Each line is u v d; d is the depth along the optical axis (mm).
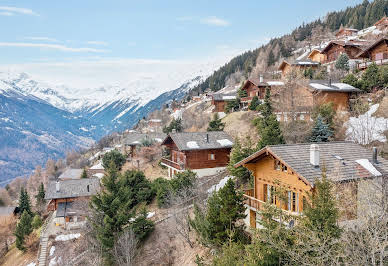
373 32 83188
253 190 25328
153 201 36844
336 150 22406
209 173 40219
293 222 16844
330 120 35125
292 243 14367
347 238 12477
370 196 14492
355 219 15508
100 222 27562
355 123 35062
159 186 35969
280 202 20219
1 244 43500
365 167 20047
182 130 65688
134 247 26062
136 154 59938
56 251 32219
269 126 31297
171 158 45906
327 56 65812
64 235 35219
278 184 19156
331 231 13133
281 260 13922
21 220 37750
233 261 15539
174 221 29016
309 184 17672
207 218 21266
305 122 35938
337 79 49750
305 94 39969
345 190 15914
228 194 20500
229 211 20328
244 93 65312
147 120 132125
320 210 13727
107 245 25672
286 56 112312
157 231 29562
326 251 12438
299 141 33250
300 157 20641
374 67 41656
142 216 28781
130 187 37125
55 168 105000
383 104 35469
